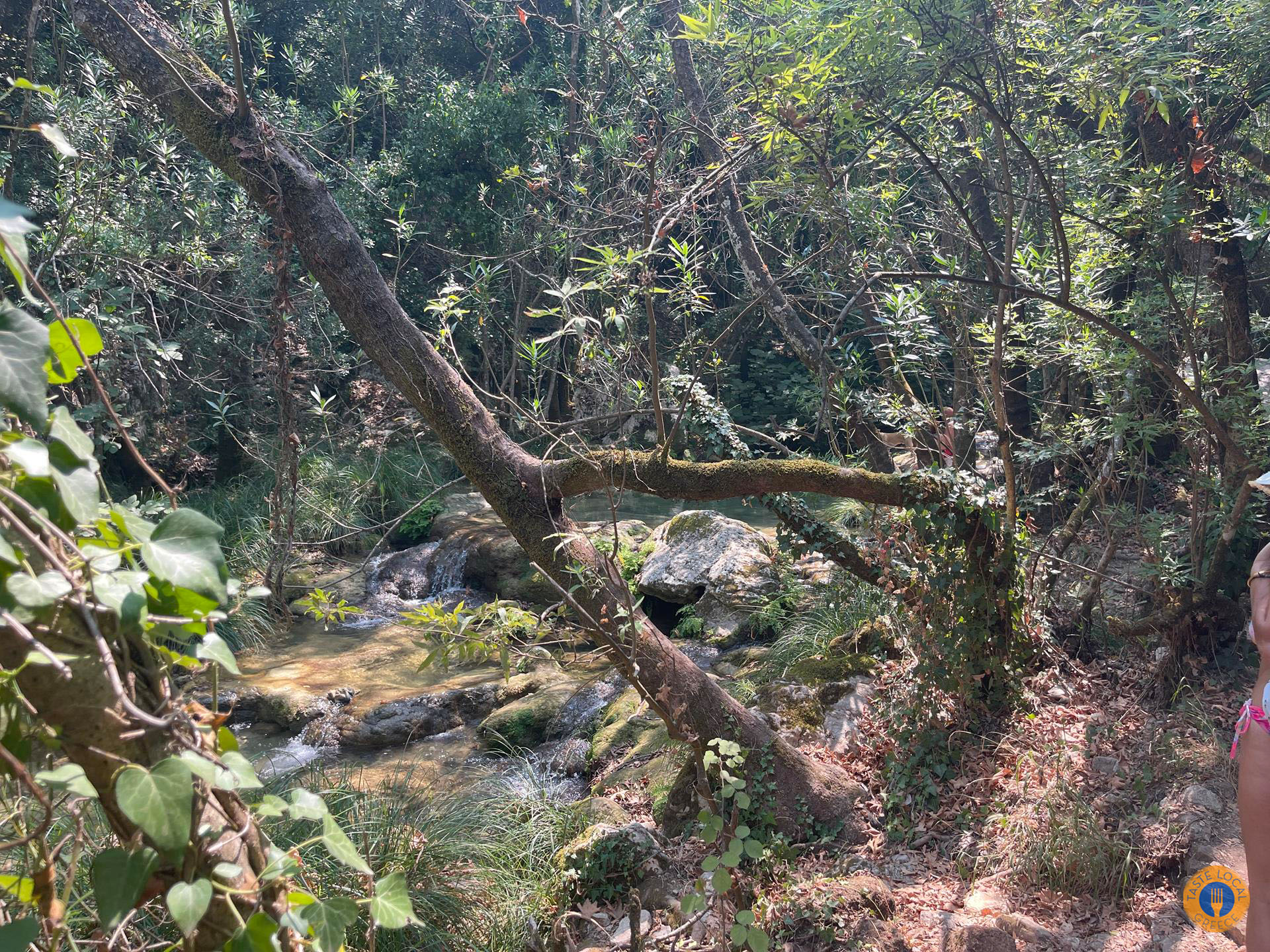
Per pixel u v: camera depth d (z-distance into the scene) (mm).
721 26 4555
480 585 9805
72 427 1016
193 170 11062
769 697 5730
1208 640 5109
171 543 997
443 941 3848
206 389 8008
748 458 4969
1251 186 6500
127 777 938
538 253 10242
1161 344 5469
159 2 11320
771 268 8094
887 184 5781
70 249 6828
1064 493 5938
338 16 15062
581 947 4055
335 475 10852
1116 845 3887
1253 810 2789
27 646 961
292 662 8094
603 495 12484
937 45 4281
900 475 4844
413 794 4965
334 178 11961
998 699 5098
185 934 980
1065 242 4250
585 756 6332
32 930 903
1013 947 3459
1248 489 4691
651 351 4109
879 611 6340
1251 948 2773
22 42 11406
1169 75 4133
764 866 4328
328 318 11117
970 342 6082
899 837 4504
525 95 12031
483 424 4539
